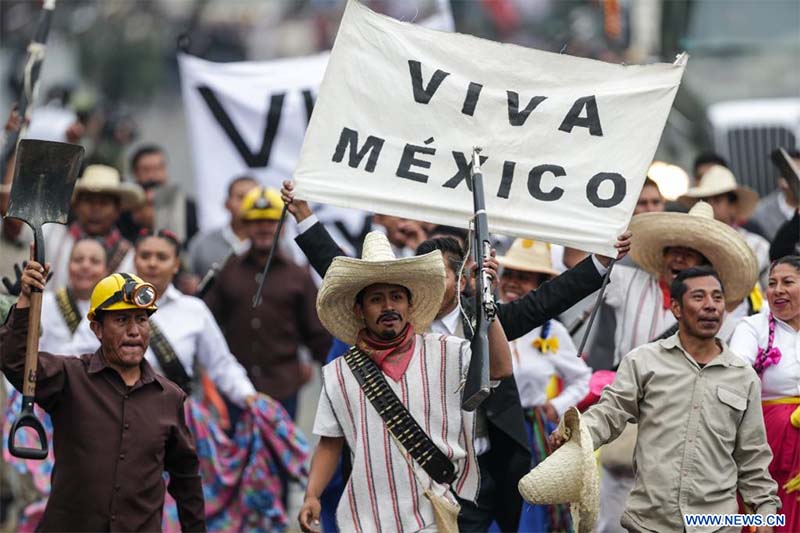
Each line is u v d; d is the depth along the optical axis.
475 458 20.94
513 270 26.78
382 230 32.50
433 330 22.80
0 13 69.25
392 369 20.83
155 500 21.03
